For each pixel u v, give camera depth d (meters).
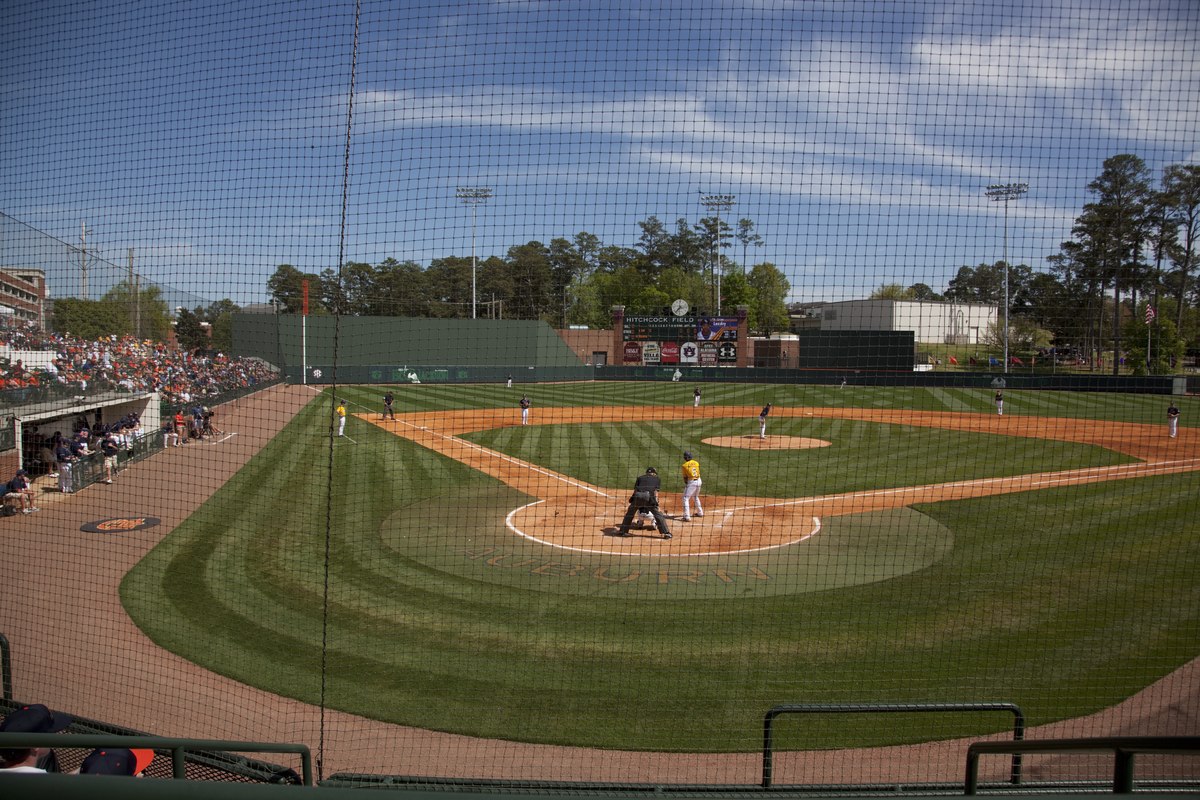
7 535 15.27
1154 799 2.04
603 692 9.09
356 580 12.85
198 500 18.53
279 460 24.03
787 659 9.91
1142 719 8.49
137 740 3.45
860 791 6.46
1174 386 32.81
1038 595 12.14
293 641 10.47
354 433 30.28
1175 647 10.23
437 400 42.19
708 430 32.78
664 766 7.69
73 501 18.16
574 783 6.47
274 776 6.70
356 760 7.73
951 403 39.66
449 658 9.97
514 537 15.60
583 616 11.32
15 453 19.84
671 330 50.53
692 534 15.88
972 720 8.60
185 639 10.48
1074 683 9.30
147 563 13.55
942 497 19.36
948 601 11.91
